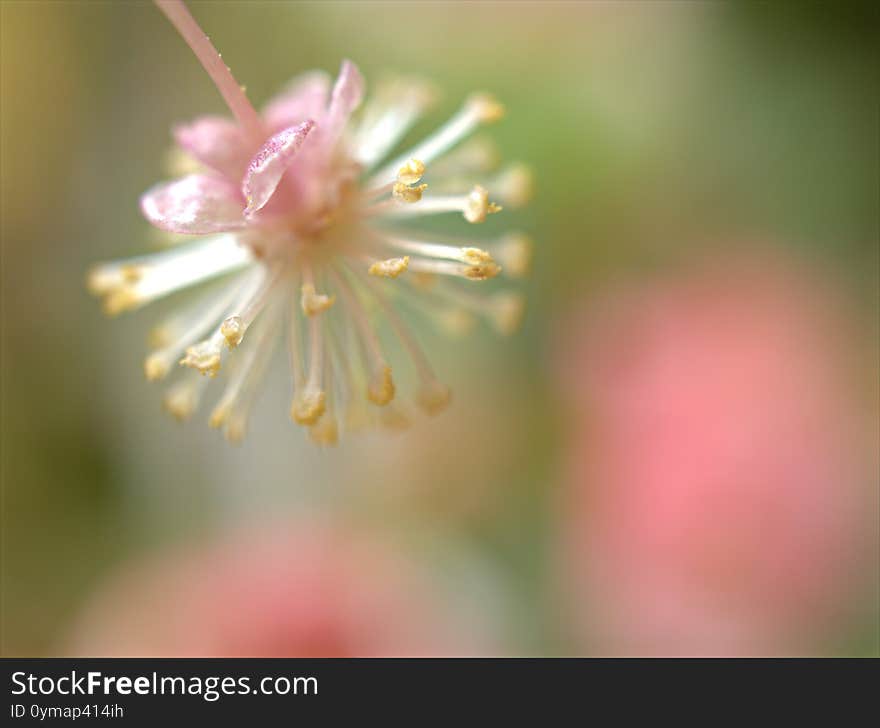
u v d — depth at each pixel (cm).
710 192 14
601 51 14
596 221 14
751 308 14
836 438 14
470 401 14
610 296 14
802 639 14
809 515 14
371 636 14
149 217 11
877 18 13
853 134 14
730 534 14
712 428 14
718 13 14
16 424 15
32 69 14
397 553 14
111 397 15
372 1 14
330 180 12
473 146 13
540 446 14
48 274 15
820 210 14
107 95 15
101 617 14
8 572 15
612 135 14
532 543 14
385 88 12
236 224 11
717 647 14
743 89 14
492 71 14
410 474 15
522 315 14
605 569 14
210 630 14
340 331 12
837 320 14
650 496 14
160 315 15
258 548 14
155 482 15
